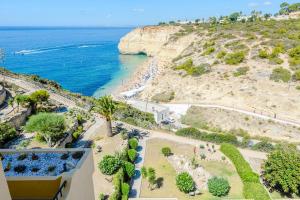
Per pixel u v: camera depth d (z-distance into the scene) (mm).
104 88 89312
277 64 65812
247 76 63875
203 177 32969
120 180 29141
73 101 56281
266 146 40625
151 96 69062
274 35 83875
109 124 41594
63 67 125312
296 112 51531
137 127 48250
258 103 55562
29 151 12180
